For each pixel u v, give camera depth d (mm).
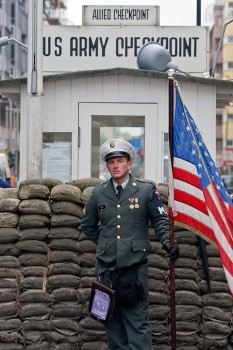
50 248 8703
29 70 11531
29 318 8594
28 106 11547
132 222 7723
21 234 8703
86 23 15352
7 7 79500
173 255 7582
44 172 12578
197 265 8625
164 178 12547
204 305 8578
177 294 8508
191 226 7824
